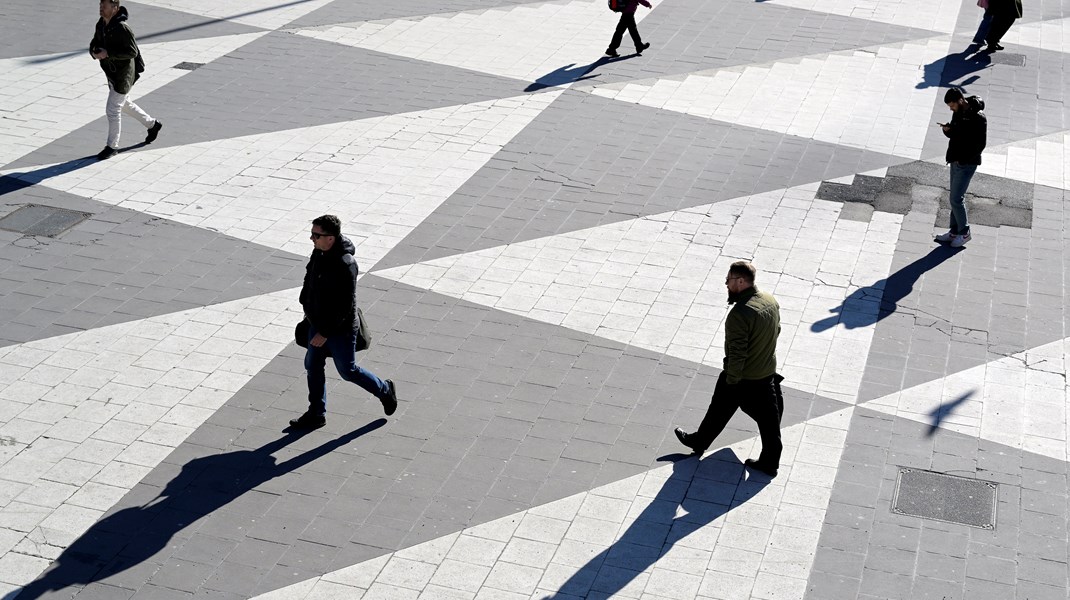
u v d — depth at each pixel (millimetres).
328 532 8258
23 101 16234
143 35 18984
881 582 7781
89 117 15742
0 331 10695
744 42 18969
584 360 10320
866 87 17031
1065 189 13867
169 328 10797
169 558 8008
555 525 8320
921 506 8508
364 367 10164
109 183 13750
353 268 8688
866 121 15797
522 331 10766
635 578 7824
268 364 10258
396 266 11898
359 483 8750
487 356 10367
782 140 15164
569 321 10930
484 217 12977
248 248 12297
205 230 12680
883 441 9219
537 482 8766
